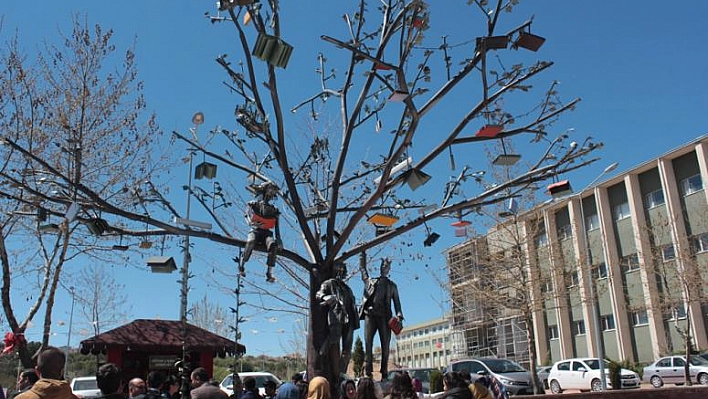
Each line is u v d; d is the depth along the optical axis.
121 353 13.86
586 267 28.06
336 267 8.35
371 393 5.47
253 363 39.38
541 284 25.78
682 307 29.48
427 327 67.50
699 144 30.78
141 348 13.93
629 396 14.51
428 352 66.62
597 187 36.47
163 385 7.44
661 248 28.33
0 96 14.05
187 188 8.75
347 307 7.82
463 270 28.14
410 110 7.27
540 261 27.55
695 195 31.17
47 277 14.52
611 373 24.52
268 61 6.90
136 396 5.25
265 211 7.68
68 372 32.62
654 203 33.69
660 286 31.11
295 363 33.06
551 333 39.59
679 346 30.58
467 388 6.44
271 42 6.66
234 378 11.67
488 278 26.39
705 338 29.53
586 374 25.53
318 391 5.90
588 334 36.16
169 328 14.90
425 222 8.50
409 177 8.06
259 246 7.73
